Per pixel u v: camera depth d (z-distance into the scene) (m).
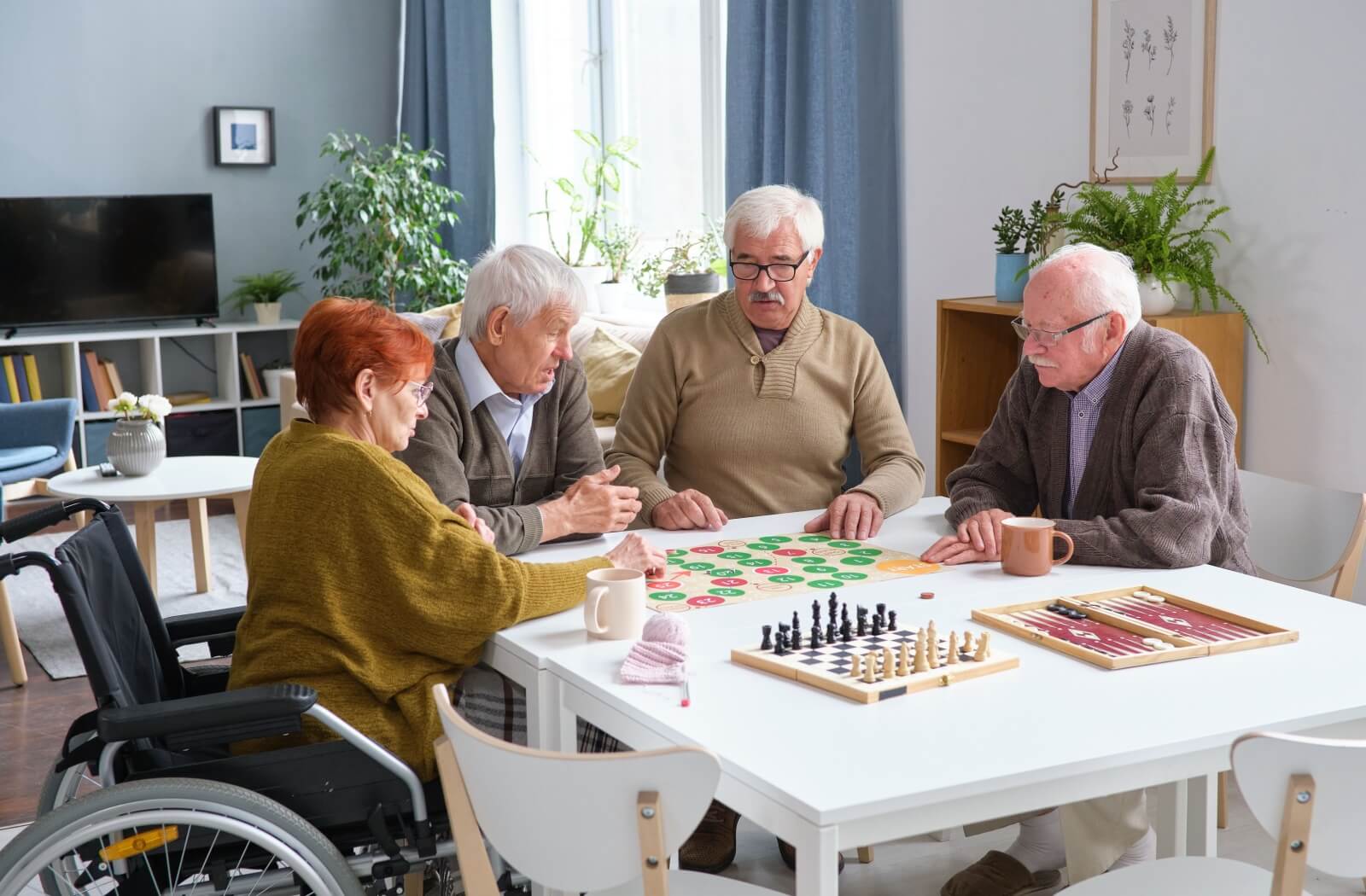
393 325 1.93
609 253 5.70
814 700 1.55
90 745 1.78
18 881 1.60
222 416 6.45
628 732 1.57
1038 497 2.44
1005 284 3.49
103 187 6.39
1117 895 1.56
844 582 2.05
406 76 6.92
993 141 3.79
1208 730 1.45
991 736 1.44
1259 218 3.08
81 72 6.29
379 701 1.85
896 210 4.12
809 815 1.27
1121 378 2.23
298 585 1.84
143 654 2.00
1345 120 2.86
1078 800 1.40
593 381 4.68
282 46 6.71
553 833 1.33
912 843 2.57
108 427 6.19
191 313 6.43
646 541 2.31
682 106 5.50
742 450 2.65
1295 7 2.94
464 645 1.86
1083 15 3.48
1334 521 2.44
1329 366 2.95
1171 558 2.07
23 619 4.25
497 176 6.51
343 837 1.83
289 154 6.79
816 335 2.68
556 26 6.27
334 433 1.89
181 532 5.48
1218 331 3.08
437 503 1.88
